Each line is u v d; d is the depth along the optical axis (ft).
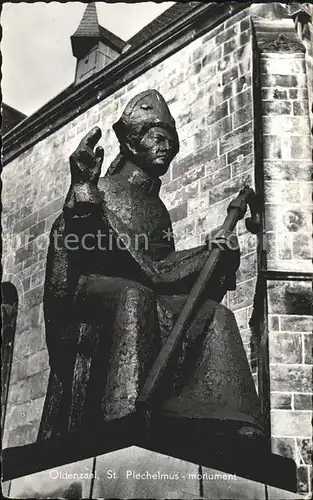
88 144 25.46
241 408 23.76
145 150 27.09
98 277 25.26
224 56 33.04
